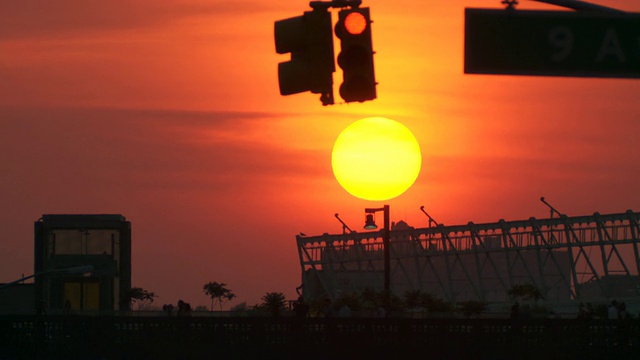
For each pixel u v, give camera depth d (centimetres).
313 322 16650
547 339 15650
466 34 5956
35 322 17788
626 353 15300
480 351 15875
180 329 17188
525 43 5956
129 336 17412
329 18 6131
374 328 16362
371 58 6156
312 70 6106
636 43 5988
